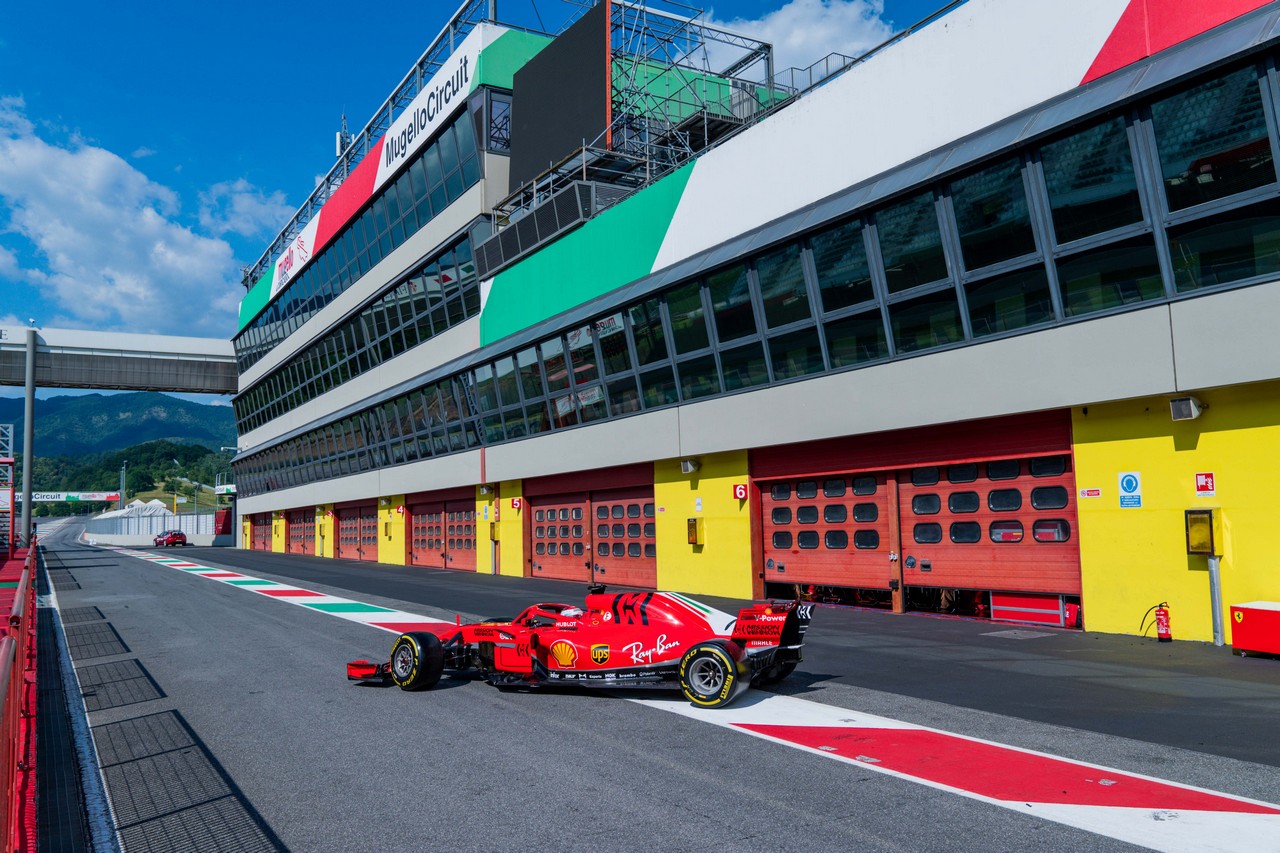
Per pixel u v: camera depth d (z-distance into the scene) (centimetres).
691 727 781
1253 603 1017
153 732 803
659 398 1984
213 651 1260
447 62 2928
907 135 1428
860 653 1119
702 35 2819
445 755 708
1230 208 1036
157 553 5156
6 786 419
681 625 896
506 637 970
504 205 2703
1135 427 1171
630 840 512
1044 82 1237
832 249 1530
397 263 3347
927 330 1400
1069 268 1208
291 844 525
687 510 1950
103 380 5525
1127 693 846
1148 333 1112
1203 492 1098
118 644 1352
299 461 4697
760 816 547
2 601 1933
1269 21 984
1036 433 1300
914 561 1484
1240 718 745
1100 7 1172
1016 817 533
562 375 2316
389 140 3397
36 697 949
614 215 2122
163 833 550
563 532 2448
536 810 571
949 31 1370
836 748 696
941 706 824
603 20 2305
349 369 3925
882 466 1523
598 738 751
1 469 4100
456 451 2958
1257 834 496
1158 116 1090
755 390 1705
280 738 773
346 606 1811
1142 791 573
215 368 5947
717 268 1748
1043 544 1303
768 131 1694
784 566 1731
